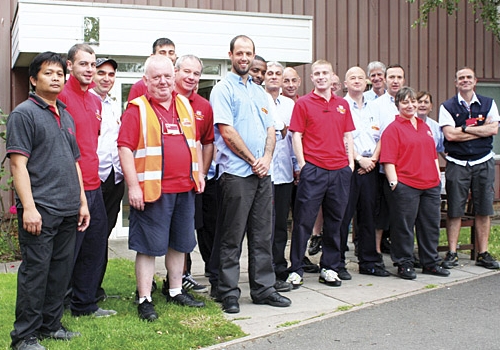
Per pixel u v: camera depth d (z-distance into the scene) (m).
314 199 5.91
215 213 5.98
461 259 7.44
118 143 4.77
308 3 10.75
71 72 4.64
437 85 11.80
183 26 8.76
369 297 5.61
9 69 9.23
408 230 6.40
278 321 4.85
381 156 6.41
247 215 5.16
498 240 8.59
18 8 7.98
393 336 4.52
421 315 5.05
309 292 5.79
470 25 12.01
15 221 8.49
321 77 5.91
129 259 7.37
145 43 8.57
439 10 11.76
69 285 4.96
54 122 4.09
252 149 5.11
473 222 7.12
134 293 5.55
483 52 12.13
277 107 6.46
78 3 8.21
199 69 5.38
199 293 5.74
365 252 6.61
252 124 5.13
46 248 4.02
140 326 4.51
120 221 8.98
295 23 9.34
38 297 4.01
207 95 9.34
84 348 4.06
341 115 6.02
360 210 6.59
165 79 4.74
